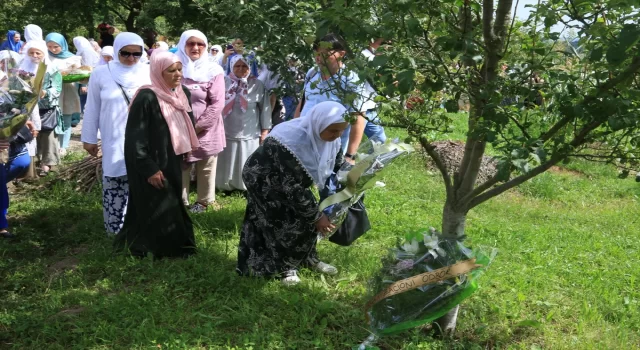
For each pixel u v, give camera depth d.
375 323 3.78
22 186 7.41
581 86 3.27
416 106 3.49
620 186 9.59
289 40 5.99
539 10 2.97
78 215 6.54
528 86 3.23
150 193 5.05
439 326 4.03
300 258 4.73
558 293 4.90
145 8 21.22
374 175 4.07
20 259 5.40
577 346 4.04
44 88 7.66
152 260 5.04
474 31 3.33
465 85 3.16
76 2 24.05
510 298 4.65
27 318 4.12
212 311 4.29
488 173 9.15
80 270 4.99
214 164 6.57
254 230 4.75
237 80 6.93
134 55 5.59
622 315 4.60
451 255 3.60
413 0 2.98
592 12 2.95
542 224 7.16
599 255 5.95
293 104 8.33
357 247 5.61
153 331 3.90
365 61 3.26
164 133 5.07
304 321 4.09
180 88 5.29
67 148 9.77
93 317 4.13
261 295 4.50
